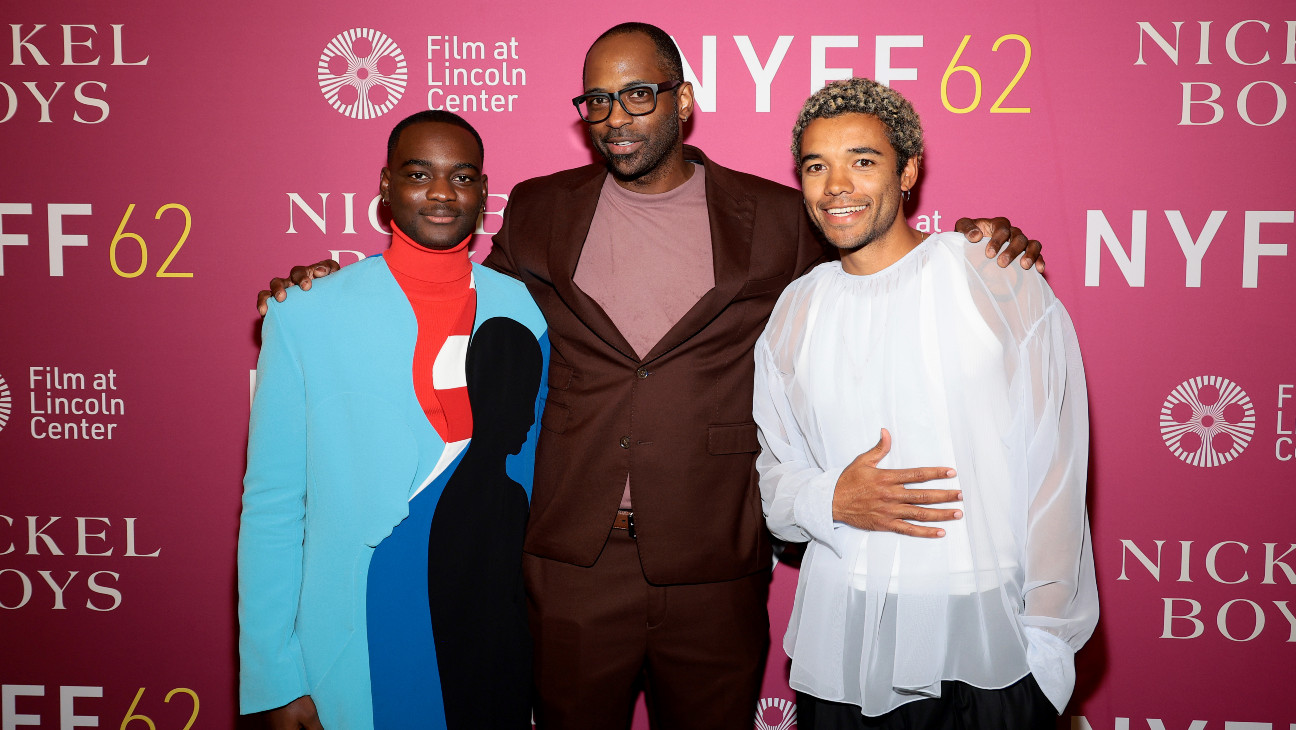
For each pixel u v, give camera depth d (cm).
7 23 196
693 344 150
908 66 189
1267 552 192
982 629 121
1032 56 187
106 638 206
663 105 149
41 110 197
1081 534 125
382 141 195
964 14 187
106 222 198
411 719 131
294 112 195
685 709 159
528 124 193
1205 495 192
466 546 133
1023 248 127
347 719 128
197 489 202
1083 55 186
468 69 193
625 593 154
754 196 159
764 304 154
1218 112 186
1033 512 124
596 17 191
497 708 137
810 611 133
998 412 122
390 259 134
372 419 128
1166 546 193
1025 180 189
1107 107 187
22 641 207
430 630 131
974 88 188
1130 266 189
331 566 128
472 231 135
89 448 203
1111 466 193
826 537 129
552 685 157
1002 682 121
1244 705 194
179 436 201
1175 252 188
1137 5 185
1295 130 185
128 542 204
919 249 128
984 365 122
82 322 200
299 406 129
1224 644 194
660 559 149
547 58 192
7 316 201
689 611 154
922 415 124
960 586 122
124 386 201
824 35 189
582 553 151
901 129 125
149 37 195
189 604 204
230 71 194
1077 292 190
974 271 124
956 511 120
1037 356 122
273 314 130
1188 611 194
